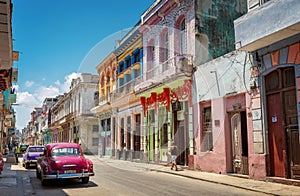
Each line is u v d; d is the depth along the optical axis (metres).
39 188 7.78
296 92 7.80
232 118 10.23
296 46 7.77
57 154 8.70
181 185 8.02
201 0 12.16
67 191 7.23
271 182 8.23
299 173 7.72
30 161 13.55
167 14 13.03
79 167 8.25
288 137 8.11
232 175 9.65
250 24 8.10
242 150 9.79
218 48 12.09
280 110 8.41
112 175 10.05
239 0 13.38
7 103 21.64
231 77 10.02
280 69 8.47
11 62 7.39
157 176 9.88
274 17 7.28
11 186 8.13
